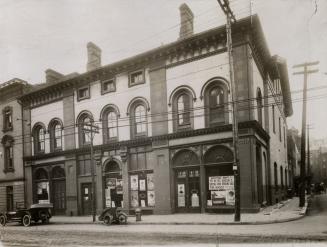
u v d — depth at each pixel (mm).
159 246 11992
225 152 21656
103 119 27328
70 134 29016
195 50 22969
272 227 15438
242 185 20562
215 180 21875
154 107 24453
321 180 102062
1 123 34938
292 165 52812
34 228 21406
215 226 16797
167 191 23312
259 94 24516
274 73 31297
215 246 11414
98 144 27344
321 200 33531
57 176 30281
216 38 21969
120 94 26500
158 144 23953
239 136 20828
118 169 26500
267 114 27328
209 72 22328
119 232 16688
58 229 19984
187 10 25125
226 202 21391
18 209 24531
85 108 28469
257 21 20734
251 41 21844
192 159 22953
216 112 22156
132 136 25625
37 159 31453
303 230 14188
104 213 20812
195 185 22719
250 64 21219
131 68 26016
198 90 22703
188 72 23188
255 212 20250
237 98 21141
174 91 23625
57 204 29922
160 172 23750
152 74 24734
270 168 26906
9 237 17188
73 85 29266
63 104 29906
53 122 30766
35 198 31375
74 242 14273
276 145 32219
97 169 27094
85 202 27984
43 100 31641
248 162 20453
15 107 33844
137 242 13258
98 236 15797
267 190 26312
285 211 21547
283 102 42438
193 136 22625
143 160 25094
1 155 34562
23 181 32219
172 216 21750
